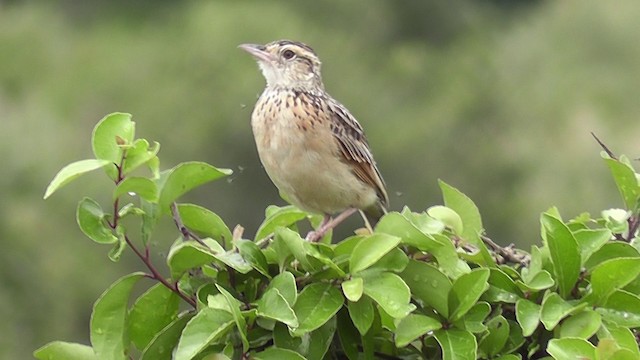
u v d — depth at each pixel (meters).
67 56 24.55
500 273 5.30
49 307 17.03
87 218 5.23
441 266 5.28
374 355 5.46
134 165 5.27
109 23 26.70
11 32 24.84
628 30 24.86
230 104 22.56
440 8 27.56
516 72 25.42
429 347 5.45
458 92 24.67
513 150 23.09
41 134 19.30
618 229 5.72
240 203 19.61
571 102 23.92
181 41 23.91
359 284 5.04
